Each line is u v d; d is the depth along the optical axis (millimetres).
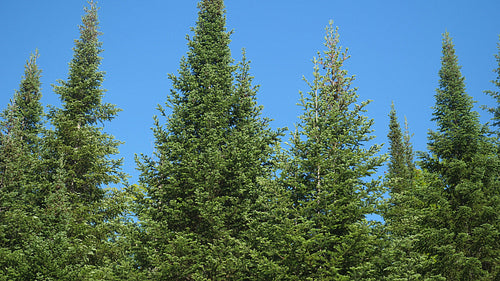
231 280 16406
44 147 24109
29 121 27766
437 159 23906
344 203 16062
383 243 14781
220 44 24969
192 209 18297
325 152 17125
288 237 14953
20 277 17672
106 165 24219
